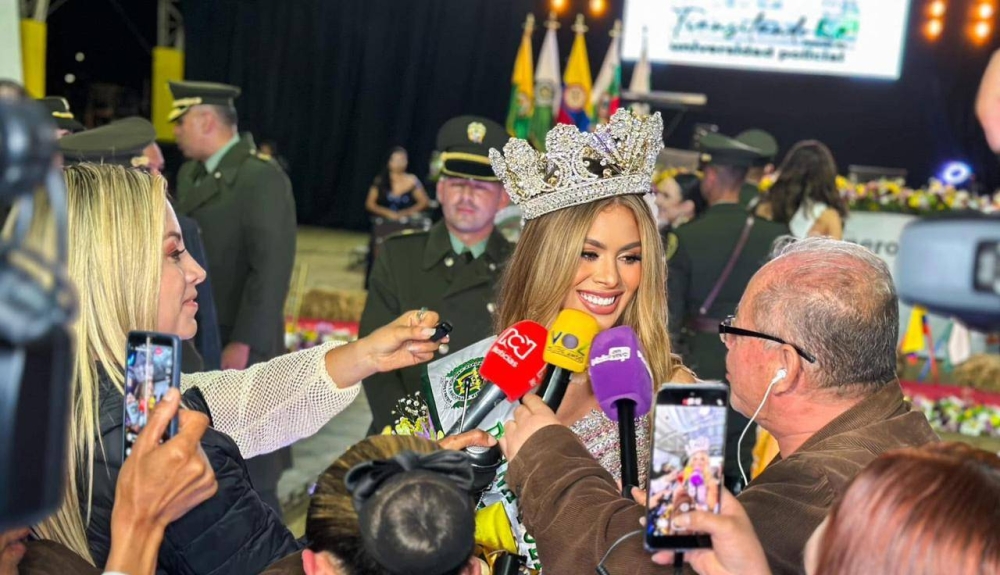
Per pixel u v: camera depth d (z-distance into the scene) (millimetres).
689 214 6039
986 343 8773
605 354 1846
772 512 1585
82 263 1733
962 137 14523
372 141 16266
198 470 1415
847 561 1147
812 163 4754
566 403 2232
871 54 13539
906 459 1166
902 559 1109
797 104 14898
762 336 1734
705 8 13633
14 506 707
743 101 14969
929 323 7938
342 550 1305
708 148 4523
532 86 9805
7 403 693
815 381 1703
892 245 6875
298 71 16031
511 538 2035
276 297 4238
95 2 14516
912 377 8172
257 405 2162
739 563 1327
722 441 1361
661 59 13812
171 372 1443
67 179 1772
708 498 1357
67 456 1660
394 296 3613
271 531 1737
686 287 4379
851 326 1680
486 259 3619
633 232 2246
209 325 3672
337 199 16594
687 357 4398
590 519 1609
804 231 4777
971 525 1094
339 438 5836
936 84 14477
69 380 768
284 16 15836
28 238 948
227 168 4293
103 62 14711
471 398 2182
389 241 3717
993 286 795
